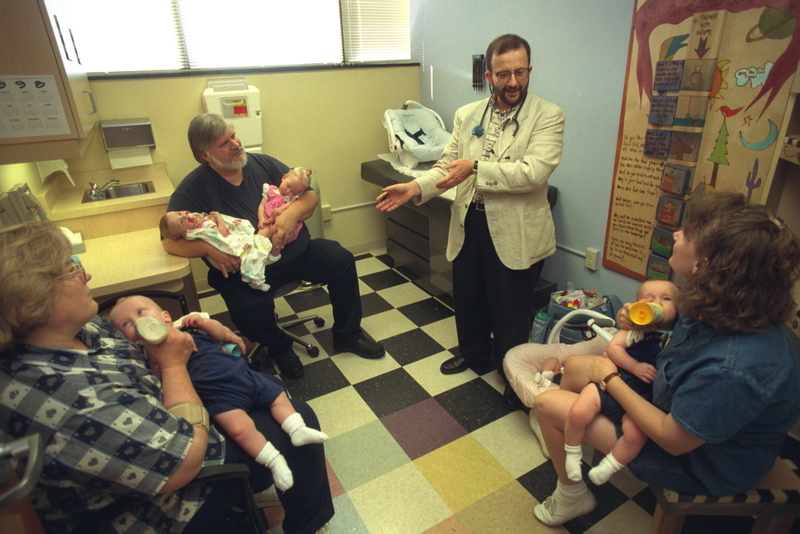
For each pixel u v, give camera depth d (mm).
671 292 1244
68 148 1617
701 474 991
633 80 1956
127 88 2482
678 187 1863
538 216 1772
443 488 1579
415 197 1910
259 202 2082
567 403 1241
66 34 1715
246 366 1261
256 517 1064
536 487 1569
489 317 2092
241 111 2660
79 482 859
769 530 1096
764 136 1590
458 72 3006
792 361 915
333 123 3145
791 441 1544
